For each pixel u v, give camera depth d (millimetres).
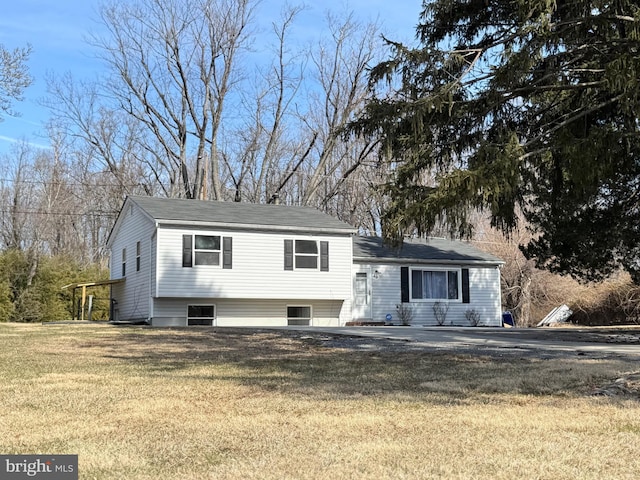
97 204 40938
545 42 7918
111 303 26656
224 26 34062
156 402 6605
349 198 37031
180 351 11992
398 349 12055
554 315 32719
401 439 4961
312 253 23172
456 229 8609
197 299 21969
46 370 9148
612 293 30031
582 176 8172
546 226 15914
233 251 22031
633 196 14508
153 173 38531
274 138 37125
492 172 7699
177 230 21375
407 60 8758
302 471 4090
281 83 36625
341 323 23969
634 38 7391
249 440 4961
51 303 30078
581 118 8727
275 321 23094
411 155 9195
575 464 4258
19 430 5277
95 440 4961
